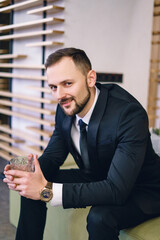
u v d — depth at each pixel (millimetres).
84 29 3143
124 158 1150
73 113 1255
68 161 2094
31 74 3465
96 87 1368
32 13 3176
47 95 3256
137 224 1270
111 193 1120
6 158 3750
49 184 1146
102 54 3342
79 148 1451
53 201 1144
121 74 3529
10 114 3660
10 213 2131
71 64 1190
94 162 1324
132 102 1261
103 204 1147
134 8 3539
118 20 3420
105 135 1240
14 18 3695
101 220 1119
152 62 4977
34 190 1125
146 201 1266
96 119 1256
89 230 1163
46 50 3193
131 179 1140
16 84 3791
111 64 3443
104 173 1366
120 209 1185
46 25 3211
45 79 2988
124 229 1283
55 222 1693
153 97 4859
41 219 1315
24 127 3744
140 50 3703
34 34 3088
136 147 1172
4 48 4469
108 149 1255
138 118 1208
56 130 1614
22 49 3602
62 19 2908
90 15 3166
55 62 1190
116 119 1222
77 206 1148
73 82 1198
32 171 1175
